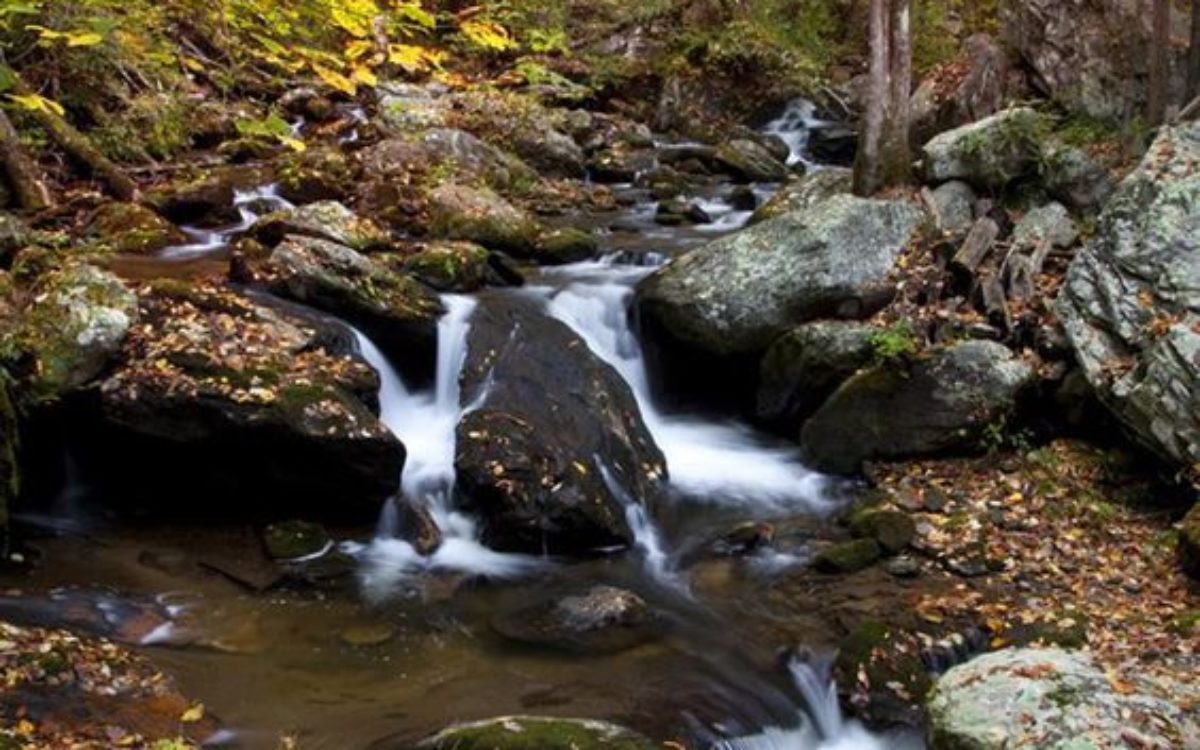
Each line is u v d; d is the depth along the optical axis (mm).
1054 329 8320
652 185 15008
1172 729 4422
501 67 17172
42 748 4297
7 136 10328
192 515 7004
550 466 7008
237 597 6070
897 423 8086
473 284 9562
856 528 7191
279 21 4773
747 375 9117
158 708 4816
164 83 13469
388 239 10203
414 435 7723
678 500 7781
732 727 5176
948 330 8602
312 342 7570
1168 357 7016
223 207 11039
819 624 6129
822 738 5301
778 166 16688
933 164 10789
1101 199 10164
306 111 15391
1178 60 11859
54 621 5566
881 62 11359
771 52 19922
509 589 6398
